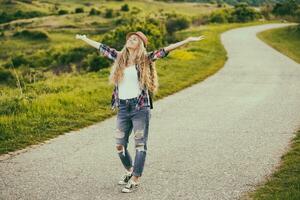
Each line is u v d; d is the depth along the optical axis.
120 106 6.52
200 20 73.75
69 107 11.92
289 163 7.68
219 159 8.05
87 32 103.06
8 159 7.99
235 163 7.82
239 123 10.91
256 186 6.70
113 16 121.44
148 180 6.97
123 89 6.46
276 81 18.19
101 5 149.75
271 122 11.01
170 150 8.62
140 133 6.50
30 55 59.94
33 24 114.56
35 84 17.23
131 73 6.44
